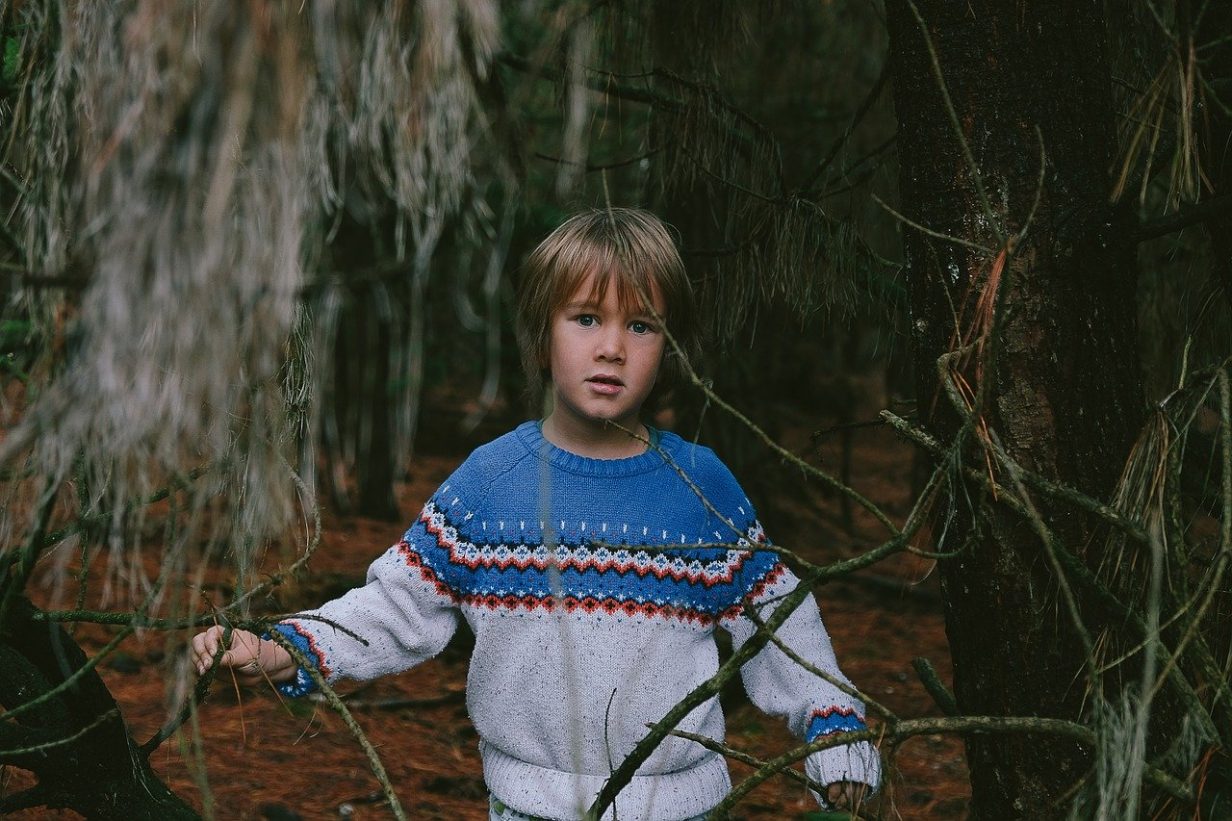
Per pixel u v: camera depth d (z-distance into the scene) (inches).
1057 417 65.9
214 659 68.1
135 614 52.8
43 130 55.8
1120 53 93.4
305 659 60.4
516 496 78.0
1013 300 66.0
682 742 75.5
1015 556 65.9
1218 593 66.9
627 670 75.5
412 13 45.5
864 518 346.9
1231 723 56.5
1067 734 55.3
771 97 175.5
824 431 87.8
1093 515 61.2
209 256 40.1
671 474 79.5
